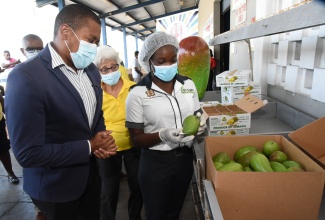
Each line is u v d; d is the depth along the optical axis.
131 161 1.62
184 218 1.89
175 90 1.18
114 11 7.63
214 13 4.93
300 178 0.66
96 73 1.21
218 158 0.91
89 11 0.97
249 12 2.37
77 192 1.07
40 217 1.95
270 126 1.50
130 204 1.73
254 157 0.81
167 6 9.98
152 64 1.13
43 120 0.87
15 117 0.81
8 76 0.84
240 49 2.79
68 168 1.01
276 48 1.79
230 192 0.68
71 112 0.95
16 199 2.32
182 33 9.98
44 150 0.86
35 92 0.83
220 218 0.58
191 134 0.97
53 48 0.96
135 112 1.16
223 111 1.38
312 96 1.27
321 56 1.22
